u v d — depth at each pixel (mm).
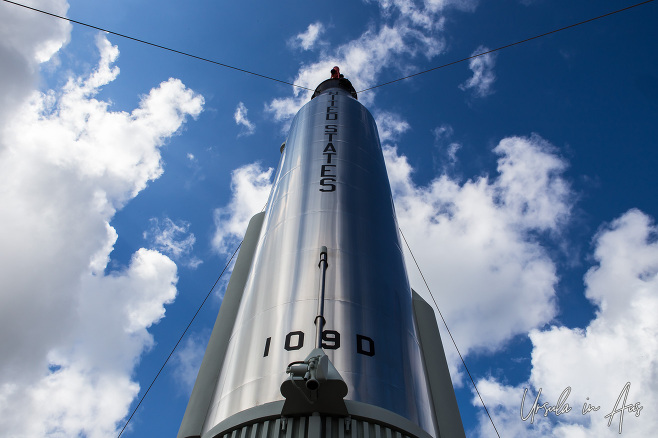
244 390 9438
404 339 10977
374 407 8812
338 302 10641
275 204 14539
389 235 13625
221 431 8930
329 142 16422
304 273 11375
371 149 17000
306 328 10031
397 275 12570
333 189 14062
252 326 10812
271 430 8484
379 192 15039
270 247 12836
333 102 19375
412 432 8914
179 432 10719
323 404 8469
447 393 12680
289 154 16797
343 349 9672
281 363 9492
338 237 12383
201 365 12250
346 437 8320
